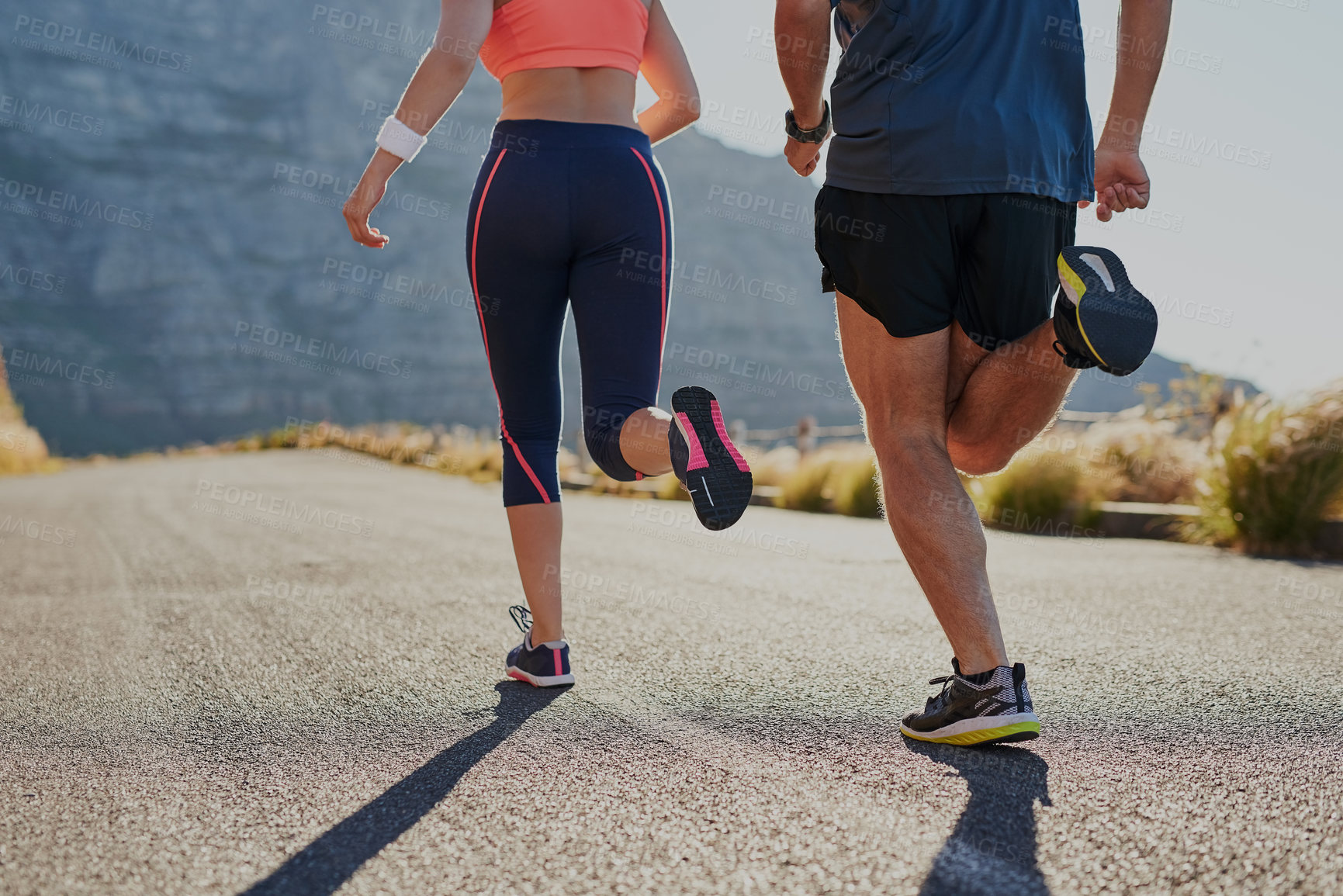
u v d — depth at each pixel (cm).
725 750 176
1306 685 215
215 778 168
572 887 121
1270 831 131
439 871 127
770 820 141
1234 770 157
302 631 309
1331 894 112
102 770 175
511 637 296
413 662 262
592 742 183
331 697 226
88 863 133
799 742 180
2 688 242
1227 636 275
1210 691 211
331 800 156
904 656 258
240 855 134
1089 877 119
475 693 227
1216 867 121
